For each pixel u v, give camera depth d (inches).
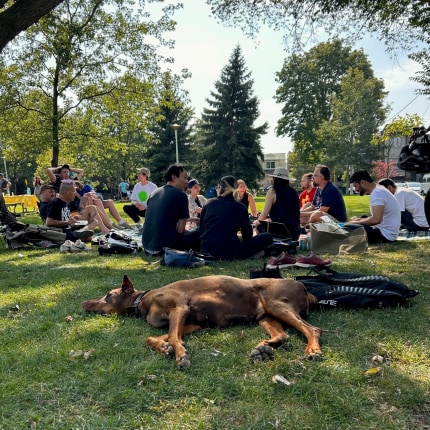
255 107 1646.2
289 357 105.5
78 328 128.9
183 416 80.7
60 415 81.9
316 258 203.6
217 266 216.8
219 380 94.0
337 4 351.3
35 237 319.0
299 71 1859.0
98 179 2305.6
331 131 1756.9
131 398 87.0
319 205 344.2
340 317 133.9
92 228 347.3
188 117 1657.2
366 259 228.7
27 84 650.8
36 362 105.0
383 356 105.3
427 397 85.5
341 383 91.4
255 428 76.2
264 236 238.1
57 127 668.7
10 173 2233.0
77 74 670.5
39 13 292.8
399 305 141.9
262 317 128.3
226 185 233.0
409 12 359.3
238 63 1640.0
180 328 116.5
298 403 84.6
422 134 157.5
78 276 206.5
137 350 111.0
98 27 653.9
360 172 283.3
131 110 724.7
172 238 249.3
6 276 217.0
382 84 1877.5
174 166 254.2
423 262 217.8
